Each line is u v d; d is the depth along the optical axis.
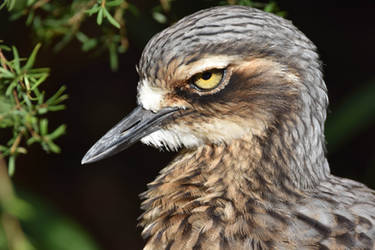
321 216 2.82
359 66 3.19
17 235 2.92
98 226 3.18
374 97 3.06
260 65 2.82
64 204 3.18
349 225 2.81
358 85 3.19
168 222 2.83
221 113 2.83
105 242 3.18
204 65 2.82
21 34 3.02
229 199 2.83
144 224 2.86
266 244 2.81
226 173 2.84
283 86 2.83
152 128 2.85
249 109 2.83
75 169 3.20
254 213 2.82
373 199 2.85
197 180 2.85
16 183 3.16
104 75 3.20
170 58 2.83
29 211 2.97
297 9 3.17
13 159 2.83
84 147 3.20
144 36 3.06
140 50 3.18
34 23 2.94
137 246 3.18
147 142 2.86
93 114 3.20
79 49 3.15
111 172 3.21
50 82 3.16
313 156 2.85
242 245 2.81
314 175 2.85
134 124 2.85
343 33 3.20
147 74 2.84
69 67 3.17
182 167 2.86
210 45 2.82
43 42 2.96
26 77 2.82
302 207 2.82
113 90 3.20
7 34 3.01
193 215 2.83
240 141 2.84
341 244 2.80
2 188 2.90
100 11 2.84
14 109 2.83
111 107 3.20
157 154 3.21
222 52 2.82
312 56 2.84
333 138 3.06
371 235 2.81
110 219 3.19
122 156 3.21
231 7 2.83
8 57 3.02
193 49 2.82
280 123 2.83
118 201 3.20
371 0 3.20
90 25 3.00
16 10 2.93
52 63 3.14
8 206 2.91
